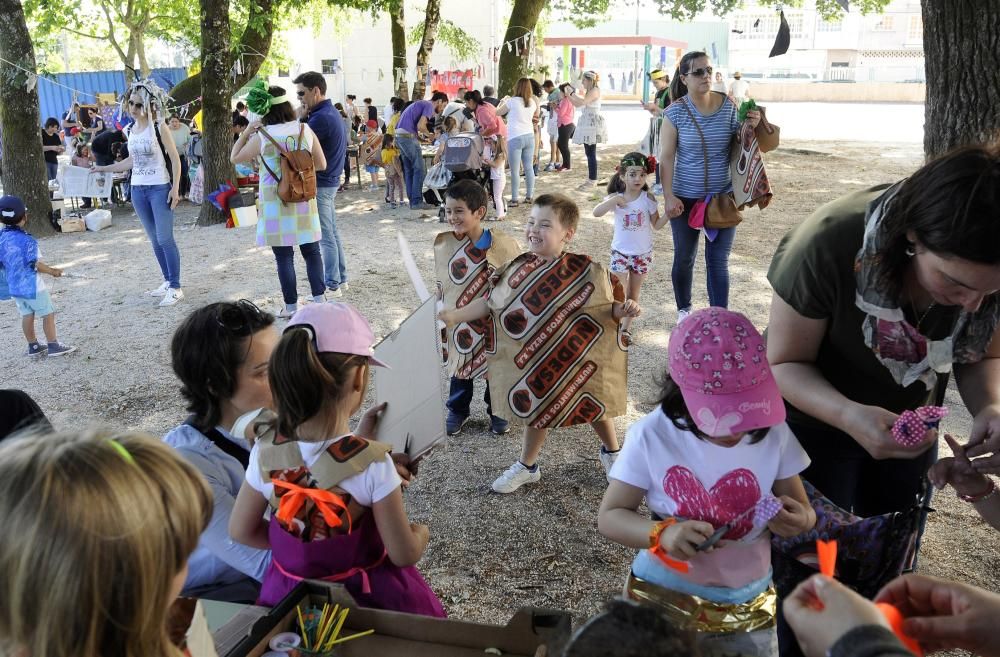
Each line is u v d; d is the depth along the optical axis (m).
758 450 1.97
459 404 4.71
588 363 3.79
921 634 1.30
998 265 1.56
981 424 1.95
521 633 1.86
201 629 1.56
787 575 2.13
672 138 5.59
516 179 11.71
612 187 6.52
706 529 1.84
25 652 1.07
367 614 1.96
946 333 1.98
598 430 4.05
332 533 2.04
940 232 1.59
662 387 2.07
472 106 11.05
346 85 30.83
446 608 3.16
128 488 1.07
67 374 5.98
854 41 46.09
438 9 16.50
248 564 2.37
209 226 11.52
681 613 2.01
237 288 8.09
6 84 10.88
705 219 5.65
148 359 6.23
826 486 2.33
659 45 35.38
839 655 1.07
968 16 4.73
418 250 9.36
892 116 28.94
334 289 7.58
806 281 2.05
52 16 23.11
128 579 1.06
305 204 6.54
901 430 1.84
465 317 3.88
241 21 20.22
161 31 27.53
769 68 46.84
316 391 1.99
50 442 1.12
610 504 2.06
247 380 2.36
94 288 8.34
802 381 2.11
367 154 14.69
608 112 34.66
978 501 1.96
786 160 15.55
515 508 3.91
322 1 21.98
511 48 17.34
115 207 14.09
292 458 2.05
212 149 11.46
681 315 6.16
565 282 3.74
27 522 1.02
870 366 2.13
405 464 2.22
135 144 7.30
